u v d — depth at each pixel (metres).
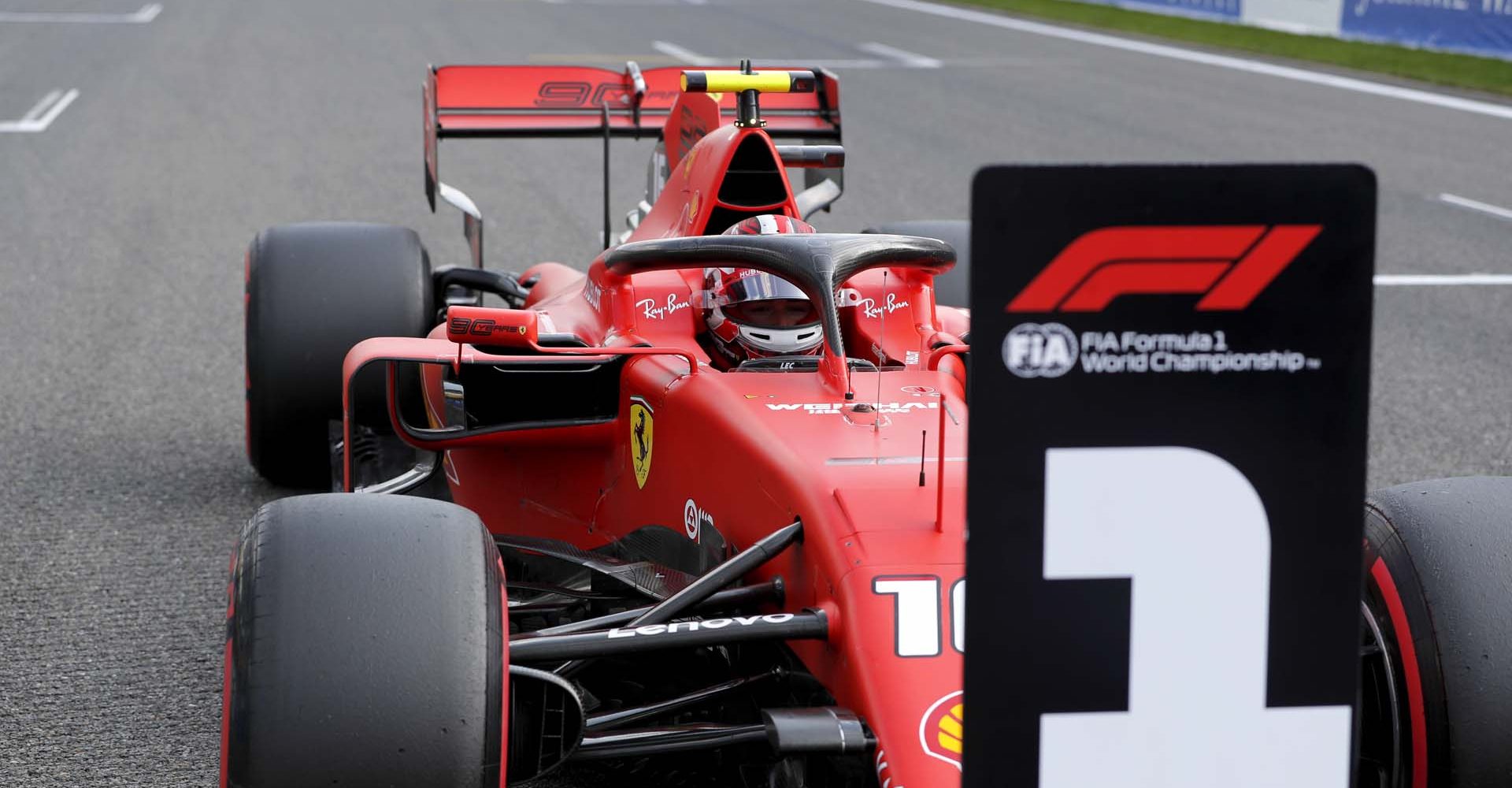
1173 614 7.26
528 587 15.09
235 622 9.98
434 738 9.67
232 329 30.48
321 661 9.67
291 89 68.56
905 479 11.52
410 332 20.20
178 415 24.97
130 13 105.19
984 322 6.95
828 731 9.91
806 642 11.31
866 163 51.50
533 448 16.67
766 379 13.62
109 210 42.75
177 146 53.31
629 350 13.90
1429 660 10.48
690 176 17.39
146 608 17.50
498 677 10.07
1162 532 7.19
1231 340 7.08
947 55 86.50
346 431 15.20
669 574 13.73
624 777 13.48
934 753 9.68
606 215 23.97
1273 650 7.34
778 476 11.81
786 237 13.97
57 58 78.69
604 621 12.10
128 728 14.66
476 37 90.88
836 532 11.03
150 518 20.33
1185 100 68.62
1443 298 34.88
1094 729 7.30
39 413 24.92
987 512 7.10
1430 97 69.75
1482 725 10.24
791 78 17.30
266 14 104.81
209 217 41.72
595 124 25.62
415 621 9.88
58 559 18.89
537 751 10.99
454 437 15.83
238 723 9.63
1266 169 6.96
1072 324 7.00
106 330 30.30
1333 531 7.28
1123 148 54.97
